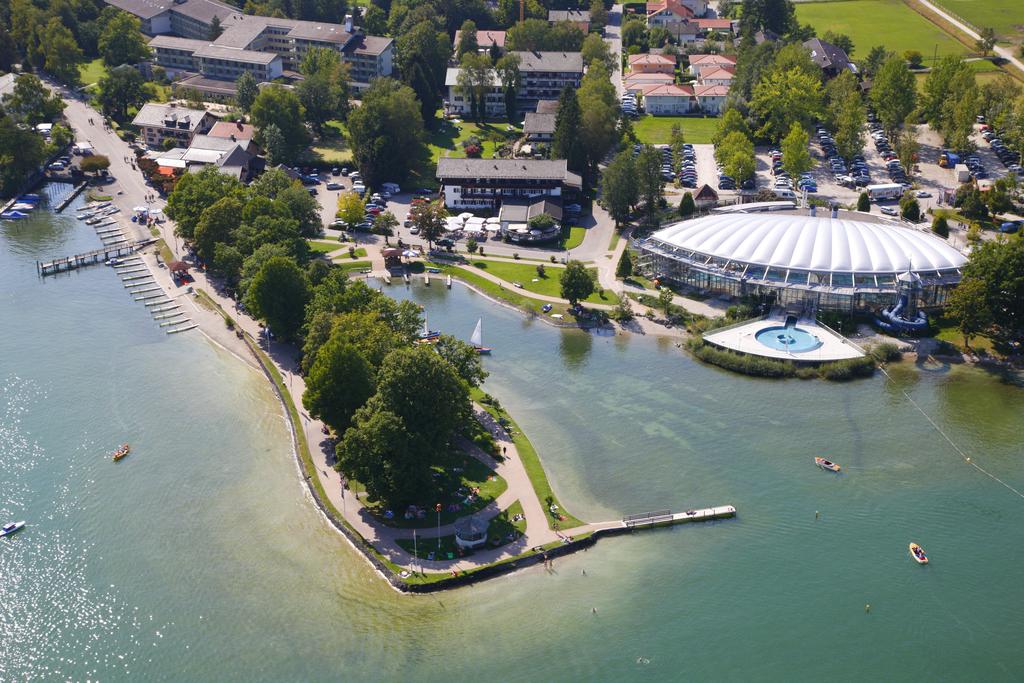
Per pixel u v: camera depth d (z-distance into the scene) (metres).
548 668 156.00
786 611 167.62
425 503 189.75
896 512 191.12
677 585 173.00
